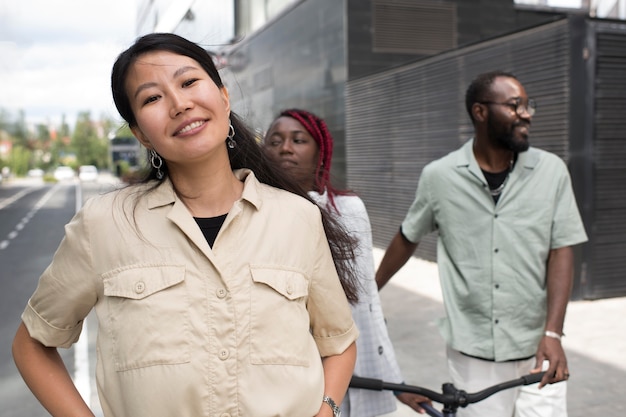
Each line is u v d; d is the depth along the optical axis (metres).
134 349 1.21
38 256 11.70
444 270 2.52
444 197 2.47
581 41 6.60
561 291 2.29
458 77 8.89
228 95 1.39
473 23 12.92
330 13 13.01
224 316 1.24
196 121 1.26
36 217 21.44
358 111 12.08
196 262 1.26
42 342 1.32
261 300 1.27
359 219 2.11
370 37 12.51
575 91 6.62
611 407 3.96
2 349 5.51
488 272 2.38
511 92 2.33
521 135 2.34
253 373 1.24
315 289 1.41
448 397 1.90
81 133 104.94
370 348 2.10
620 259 6.88
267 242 1.31
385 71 10.98
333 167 13.23
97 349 1.29
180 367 1.21
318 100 13.79
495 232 2.37
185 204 1.34
